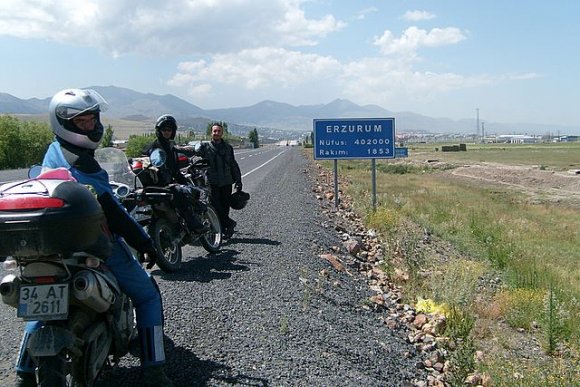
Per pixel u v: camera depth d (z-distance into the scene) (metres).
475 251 17.09
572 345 8.66
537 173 60.25
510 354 8.09
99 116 4.13
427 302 9.08
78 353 3.63
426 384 5.93
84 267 3.70
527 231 23.75
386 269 11.08
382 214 17.41
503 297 10.99
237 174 11.24
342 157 18.75
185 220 8.27
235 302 6.88
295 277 8.48
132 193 7.27
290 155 71.38
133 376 4.75
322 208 18.36
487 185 51.69
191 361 5.11
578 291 12.99
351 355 6.07
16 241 3.34
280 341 5.89
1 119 41.38
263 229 12.45
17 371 3.88
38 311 3.46
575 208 34.62
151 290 4.34
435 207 27.62
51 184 3.48
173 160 8.80
